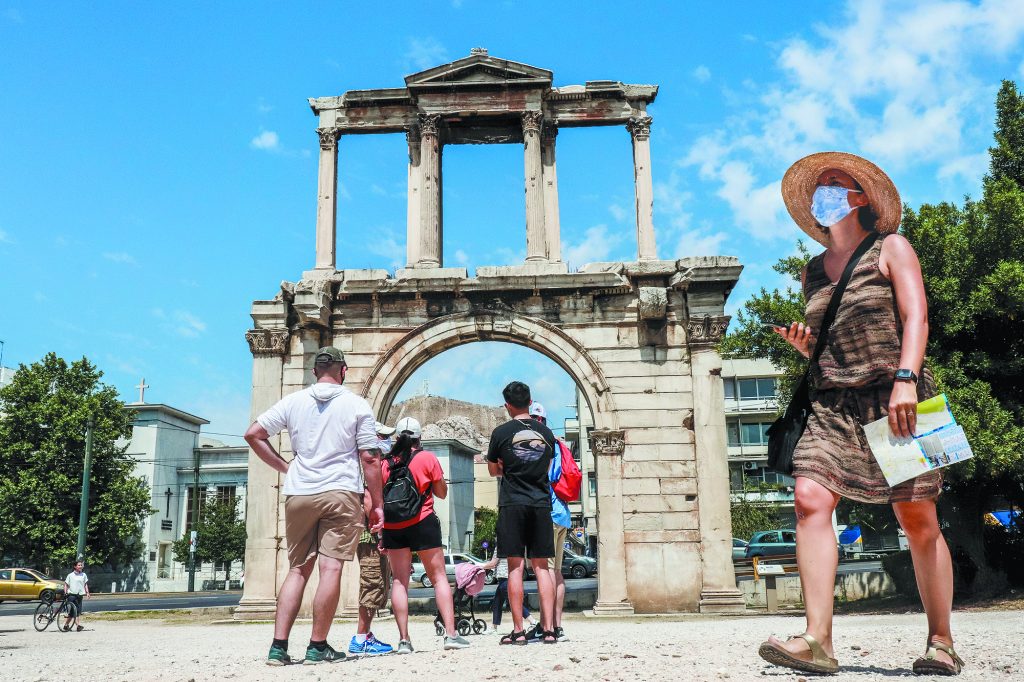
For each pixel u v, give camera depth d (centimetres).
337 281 2381
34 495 4900
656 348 2336
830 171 599
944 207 2488
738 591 2162
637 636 1163
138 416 6500
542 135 2525
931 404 523
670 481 2256
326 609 805
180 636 1738
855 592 2686
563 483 1114
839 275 590
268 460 830
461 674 646
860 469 549
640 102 2528
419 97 2473
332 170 2512
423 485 966
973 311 2194
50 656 1197
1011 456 1973
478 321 2355
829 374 569
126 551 5428
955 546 2367
